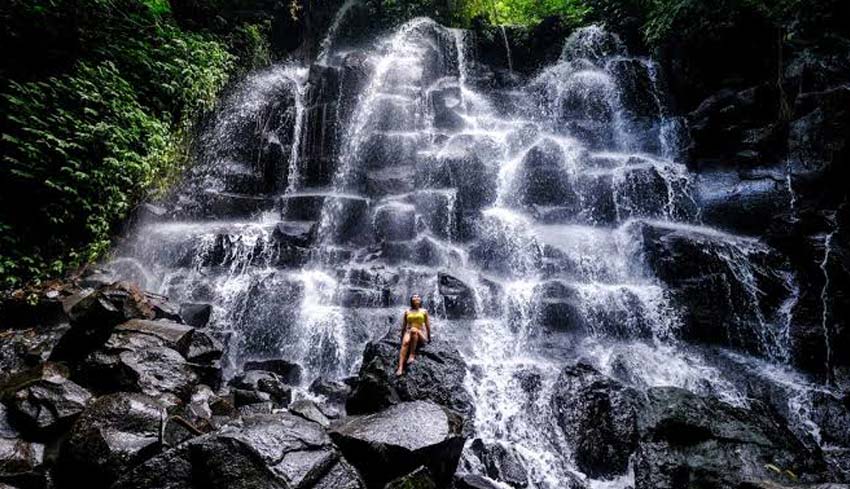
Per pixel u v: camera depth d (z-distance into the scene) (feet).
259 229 33.06
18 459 13.66
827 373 24.50
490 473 18.42
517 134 43.96
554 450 20.27
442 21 59.77
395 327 23.21
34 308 22.81
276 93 44.27
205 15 46.50
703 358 25.72
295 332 26.61
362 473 14.89
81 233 27.22
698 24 40.93
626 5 50.44
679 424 18.65
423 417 16.40
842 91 30.07
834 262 25.96
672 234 31.30
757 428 18.88
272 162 40.19
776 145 34.86
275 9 54.70
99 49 31.14
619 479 18.86
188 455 12.96
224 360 24.62
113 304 19.99
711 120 38.11
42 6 28.32
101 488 13.17
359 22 58.65
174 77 35.63
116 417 14.37
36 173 25.36
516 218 36.09
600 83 47.06
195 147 37.76
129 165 28.96
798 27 35.45
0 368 19.30
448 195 35.53
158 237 30.89
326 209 35.68
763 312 27.22
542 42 55.06
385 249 32.99
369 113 43.04
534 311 28.09
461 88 51.34
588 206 37.29
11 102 25.07
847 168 28.86
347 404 20.66
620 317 27.89
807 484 16.16
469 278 30.73
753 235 32.27
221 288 28.37
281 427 14.11
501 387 22.77
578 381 21.91
